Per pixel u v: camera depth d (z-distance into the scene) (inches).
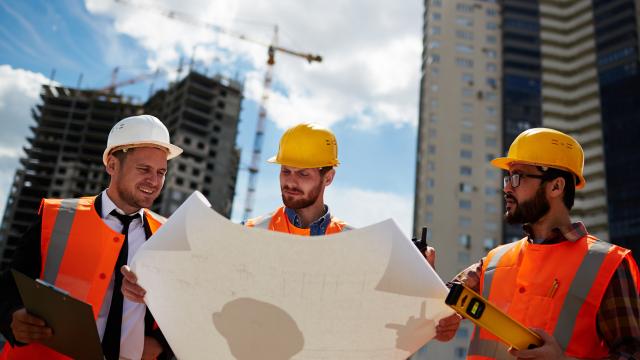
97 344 71.3
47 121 3969.0
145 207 110.6
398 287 58.8
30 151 3838.6
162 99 3848.4
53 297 69.7
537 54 2864.2
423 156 2650.1
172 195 3248.0
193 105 3563.0
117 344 97.0
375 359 63.0
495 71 2834.6
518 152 99.6
